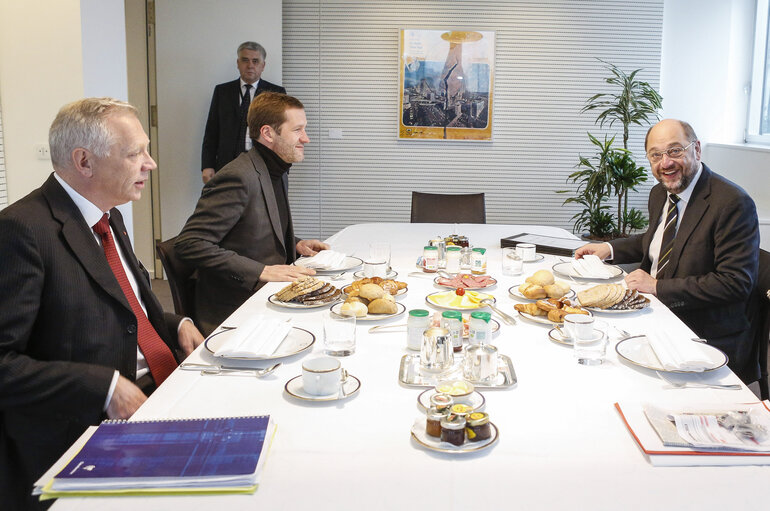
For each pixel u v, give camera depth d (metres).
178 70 5.59
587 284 2.48
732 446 1.22
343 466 1.18
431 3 5.77
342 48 5.85
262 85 5.44
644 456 1.22
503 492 1.11
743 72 5.76
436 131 5.93
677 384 1.54
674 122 2.54
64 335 1.65
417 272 2.69
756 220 2.42
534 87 5.87
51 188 1.71
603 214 5.55
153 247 5.91
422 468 1.18
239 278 2.50
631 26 5.76
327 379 1.45
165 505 1.06
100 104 1.74
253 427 1.26
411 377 1.57
